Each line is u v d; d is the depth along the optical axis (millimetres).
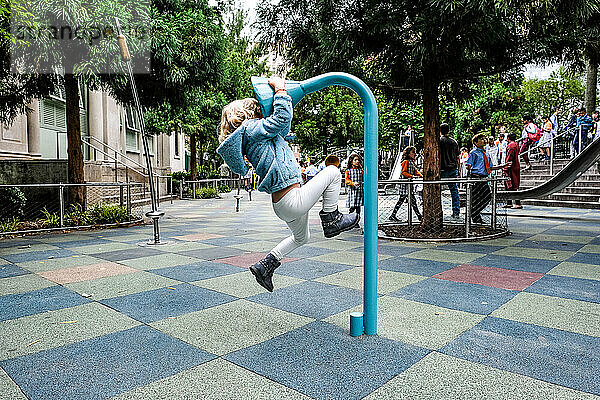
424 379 2402
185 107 12258
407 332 3117
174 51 10242
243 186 33312
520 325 3240
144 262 5711
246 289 4336
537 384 2336
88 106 17438
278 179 2961
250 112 3098
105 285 4523
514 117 28828
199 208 15492
